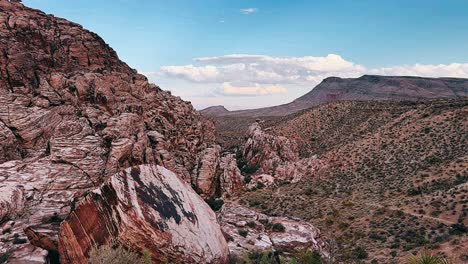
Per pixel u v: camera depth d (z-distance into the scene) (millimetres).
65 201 57188
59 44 105562
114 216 29312
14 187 54250
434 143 100375
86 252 30297
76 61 108625
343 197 88375
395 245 56906
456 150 93250
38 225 40156
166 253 29281
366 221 70438
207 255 31578
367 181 94750
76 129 71500
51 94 82500
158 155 86062
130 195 30391
